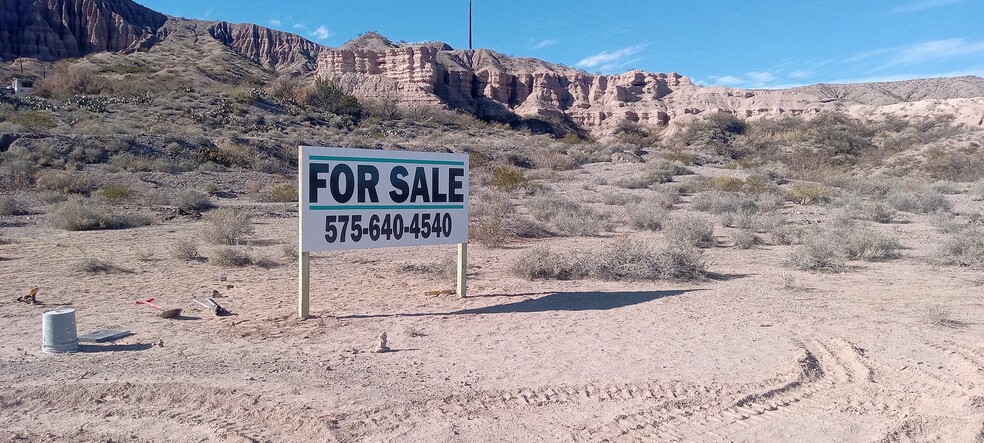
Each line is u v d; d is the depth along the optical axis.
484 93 117.12
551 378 6.55
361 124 69.56
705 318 9.22
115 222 20.64
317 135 56.50
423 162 10.35
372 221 9.86
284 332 8.38
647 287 11.72
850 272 13.38
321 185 9.36
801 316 9.34
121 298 10.39
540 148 59.62
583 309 9.82
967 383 6.39
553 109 118.81
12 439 5.01
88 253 14.98
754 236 18.38
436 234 10.52
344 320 9.05
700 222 18.91
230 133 48.94
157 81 82.56
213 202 28.38
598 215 24.27
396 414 5.57
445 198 10.59
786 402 5.94
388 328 8.61
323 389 6.17
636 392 6.15
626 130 105.25
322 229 9.36
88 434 5.16
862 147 67.94
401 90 100.56
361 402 5.84
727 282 12.21
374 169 9.88
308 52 174.88
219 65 119.25
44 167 31.70
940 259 14.50
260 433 5.21
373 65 105.75
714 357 7.31
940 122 75.06
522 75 122.50
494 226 17.77
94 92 65.88
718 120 87.31
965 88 151.25
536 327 8.70
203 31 170.75
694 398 6.00
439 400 5.90
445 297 10.74
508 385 6.33
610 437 5.17
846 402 5.95
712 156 70.81
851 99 148.75
